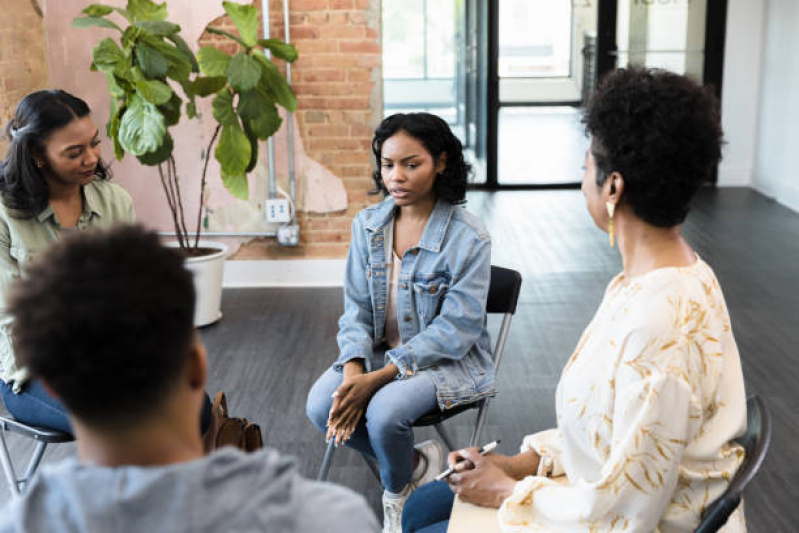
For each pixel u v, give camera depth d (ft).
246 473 2.74
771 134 24.50
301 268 17.08
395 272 8.15
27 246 7.88
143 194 16.52
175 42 13.51
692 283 4.43
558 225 21.71
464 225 7.97
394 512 7.95
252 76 13.50
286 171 16.56
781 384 12.33
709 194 24.99
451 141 7.82
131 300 2.63
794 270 17.72
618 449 4.33
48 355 2.61
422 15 25.12
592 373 4.58
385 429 7.42
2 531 2.67
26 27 14.87
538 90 26.53
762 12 24.90
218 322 15.08
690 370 4.34
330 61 16.01
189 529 2.59
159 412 2.74
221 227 16.87
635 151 4.35
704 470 4.49
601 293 16.49
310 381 12.59
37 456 7.85
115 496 2.60
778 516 9.02
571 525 4.55
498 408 11.63
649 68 4.54
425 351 7.73
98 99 15.92
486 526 4.98
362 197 16.74
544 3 25.73
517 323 14.92
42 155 7.72
